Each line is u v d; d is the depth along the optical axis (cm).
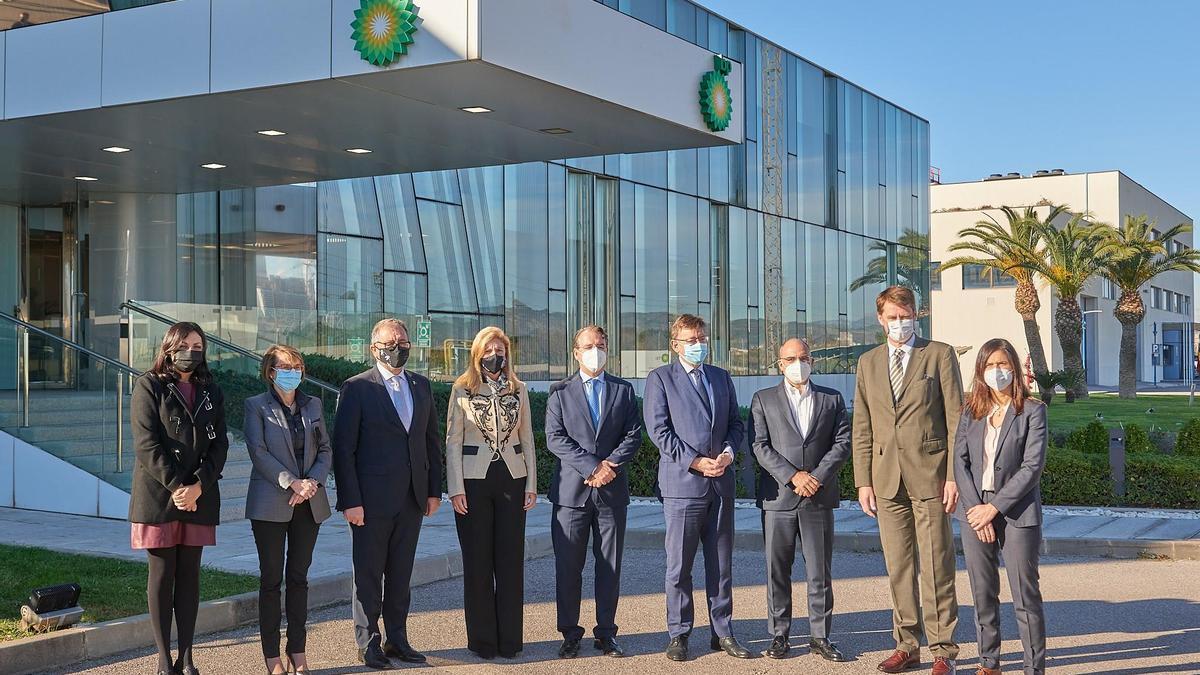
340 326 1933
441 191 2153
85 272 1859
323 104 1223
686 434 725
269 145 1446
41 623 698
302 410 690
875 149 3756
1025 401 645
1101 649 728
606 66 1217
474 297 2197
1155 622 805
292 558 675
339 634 778
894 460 691
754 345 3069
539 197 2362
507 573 723
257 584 849
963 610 854
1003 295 6706
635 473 1523
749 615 841
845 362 3541
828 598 723
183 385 652
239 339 1703
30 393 1296
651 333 2667
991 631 653
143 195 1853
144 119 1284
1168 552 1091
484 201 2236
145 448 627
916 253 4031
